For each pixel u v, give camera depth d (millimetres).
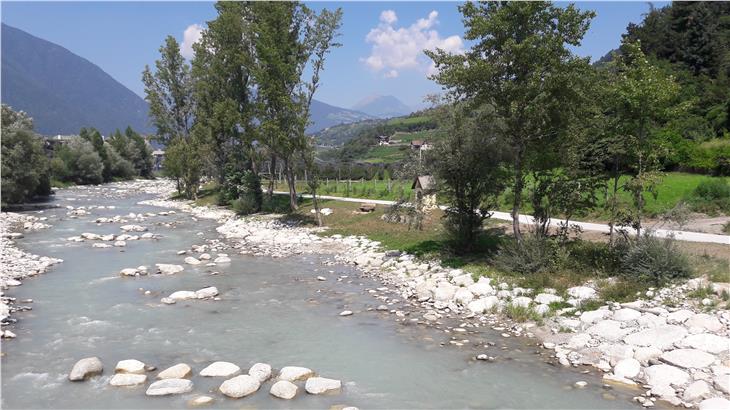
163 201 68250
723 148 36688
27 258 27156
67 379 12273
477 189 23172
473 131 22469
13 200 53750
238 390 11289
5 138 51875
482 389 11609
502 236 25797
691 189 31203
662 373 11539
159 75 68562
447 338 15086
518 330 15516
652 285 16188
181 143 67750
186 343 14883
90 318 17281
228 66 50344
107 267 25797
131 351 14227
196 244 33750
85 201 66438
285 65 37000
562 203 20531
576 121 20266
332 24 40812
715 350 12117
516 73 20141
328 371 12789
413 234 30500
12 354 13938
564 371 12531
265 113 40062
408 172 27188
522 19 19562
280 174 74875
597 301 16047
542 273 18719
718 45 57094
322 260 27859
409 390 11602
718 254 18297
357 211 40594
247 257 28953
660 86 17859
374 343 14766
